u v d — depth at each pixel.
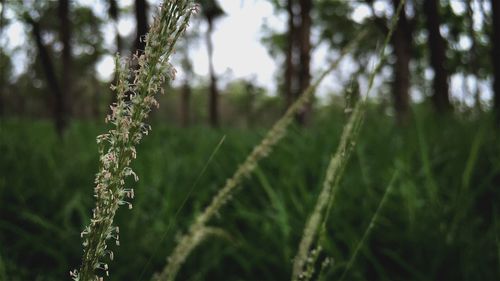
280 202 2.50
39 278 2.18
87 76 24.47
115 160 0.47
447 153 3.06
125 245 2.39
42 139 4.93
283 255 2.34
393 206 2.59
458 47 4.84
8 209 2.63
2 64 3.20
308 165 3.29
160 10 0.45
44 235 2.42
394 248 2.34
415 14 9.45
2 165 3.17
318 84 0.70
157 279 0.77
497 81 4.12
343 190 2.81
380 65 0.69
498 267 2.01
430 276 2.04
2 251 2.15
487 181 2.37
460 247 2.14
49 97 14.48
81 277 0.48
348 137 0.71
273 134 0.69
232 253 2.35
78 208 2.57
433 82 5.84
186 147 5.60
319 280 0.77
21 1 3.08
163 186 3.33
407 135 3.55
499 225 2.11
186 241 0.74
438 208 2.40
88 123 7.30
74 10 12.34
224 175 3.41
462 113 3.62
